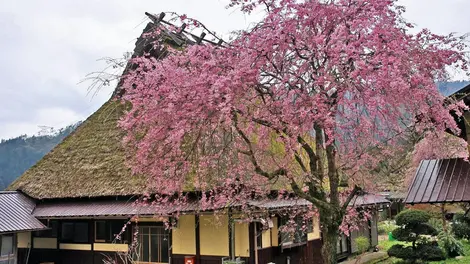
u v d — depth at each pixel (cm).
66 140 1290
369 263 1167
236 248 883
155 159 546
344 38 451
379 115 476
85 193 1029
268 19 476
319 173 530
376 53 443
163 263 960
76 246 1109
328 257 504
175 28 548
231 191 643
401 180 1272
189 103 471
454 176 730
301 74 470
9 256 1028
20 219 1037
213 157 553
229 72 462
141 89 526
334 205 513
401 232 930
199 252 916
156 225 983
